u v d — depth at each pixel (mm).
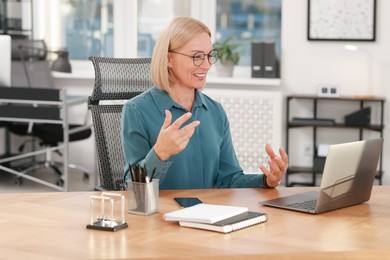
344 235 2270
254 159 6816
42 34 7367
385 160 6645
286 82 6785
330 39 6613
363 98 6410
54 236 2236
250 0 7008
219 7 7082
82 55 7387
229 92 6742
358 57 6613
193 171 3064
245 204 2691
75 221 2416
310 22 6648
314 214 2543
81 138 6516
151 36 7238
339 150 2512
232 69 6832
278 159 2939
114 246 2135
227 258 2049
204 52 2934
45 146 7133
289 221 2441
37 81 6988
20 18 7258
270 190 2963
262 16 6996
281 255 2068
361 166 2639
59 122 6059
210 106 3205
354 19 6566
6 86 6066
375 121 6652
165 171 2729
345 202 2645
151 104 3025
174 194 2838
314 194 2844
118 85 3537
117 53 7254
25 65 6961
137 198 2506
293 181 6832
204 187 3098
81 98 6406
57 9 7352
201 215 2361
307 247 2133
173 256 2039
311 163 6805
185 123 3051
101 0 7289
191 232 2289
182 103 3064
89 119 7293
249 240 2203
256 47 6676
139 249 2105
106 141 3467
